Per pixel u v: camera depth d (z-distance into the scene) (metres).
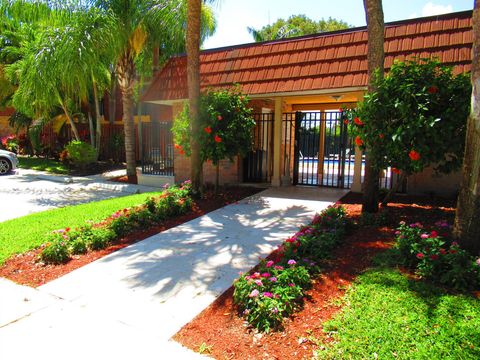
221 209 7.91
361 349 2.88
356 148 9.27
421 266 3.98
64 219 7.32
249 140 8.83
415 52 7.93
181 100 10.84
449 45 7.68
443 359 2.69
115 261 5.17
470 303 3.37
